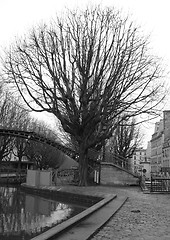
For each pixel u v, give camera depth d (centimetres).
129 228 853
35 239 648
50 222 1352
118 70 2342
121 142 5225
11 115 4034
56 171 2683
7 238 1061
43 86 2350
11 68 2423
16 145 4962
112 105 2395
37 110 2391
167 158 7631
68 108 2391
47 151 5331
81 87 2377
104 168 2914
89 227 829
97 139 2431
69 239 694
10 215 1545
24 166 6212
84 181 2484
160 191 2056
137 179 2886
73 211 1653
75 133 2456
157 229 841
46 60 2350
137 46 2452
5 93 3909
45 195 2333
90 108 2394
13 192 2639
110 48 2367
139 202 1496
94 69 2375
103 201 1398
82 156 2488
